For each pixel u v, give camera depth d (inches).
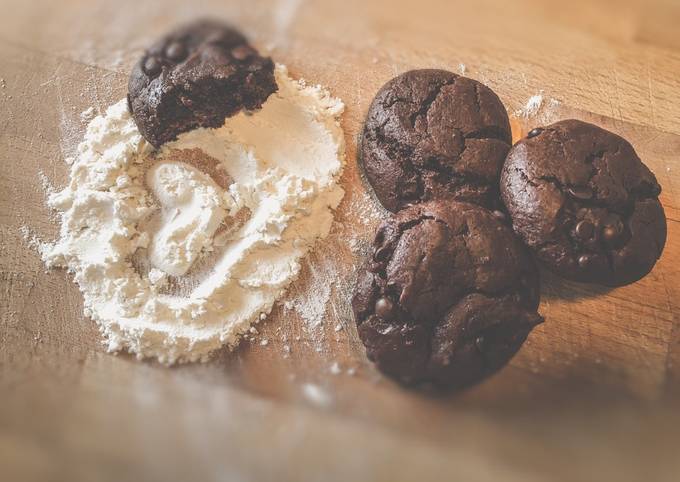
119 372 12.7
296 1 14.6
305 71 14.3
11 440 10.6
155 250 13.6
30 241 13.7
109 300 13.3
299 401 12.0
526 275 12.7
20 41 14.4
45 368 12.6
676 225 13.8
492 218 12.7
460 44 14.6
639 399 12.2
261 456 10.7
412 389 12.6
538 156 12.6
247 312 13.4
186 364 13.1
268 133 13.8
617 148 12.8
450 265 12.4
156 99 13.1
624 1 14.9
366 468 10.7
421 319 12.5
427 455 10.9
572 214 12.4
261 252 13.6
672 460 11.1
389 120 13.2
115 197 13.4
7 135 14.0
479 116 13.0
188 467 10.5
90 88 14.2
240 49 13.6
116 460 10.5
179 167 13.7
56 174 13.9
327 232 13.7
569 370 13.0
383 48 14.5
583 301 13.5
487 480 10.7
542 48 14.6
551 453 11.0
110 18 14.3
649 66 14.4
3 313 13.4
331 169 13.7
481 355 12.5
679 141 14.1
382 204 13.5
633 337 13.4
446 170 12.9
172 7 14.1
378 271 12.7
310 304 13.5
